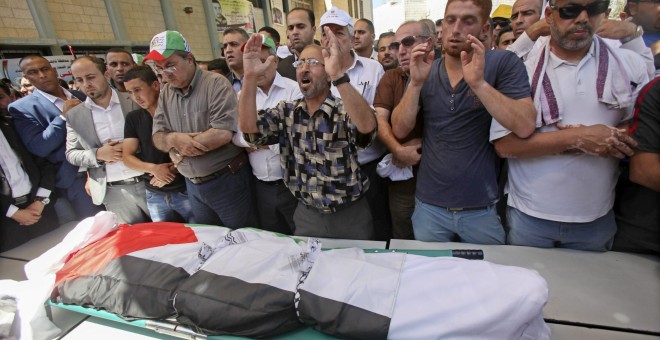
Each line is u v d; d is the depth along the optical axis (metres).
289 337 1.06
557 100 1.17
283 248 1.28
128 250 1.33
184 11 6.37
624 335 1.00
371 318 0.97
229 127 1.70
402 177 1.80
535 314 0.92
